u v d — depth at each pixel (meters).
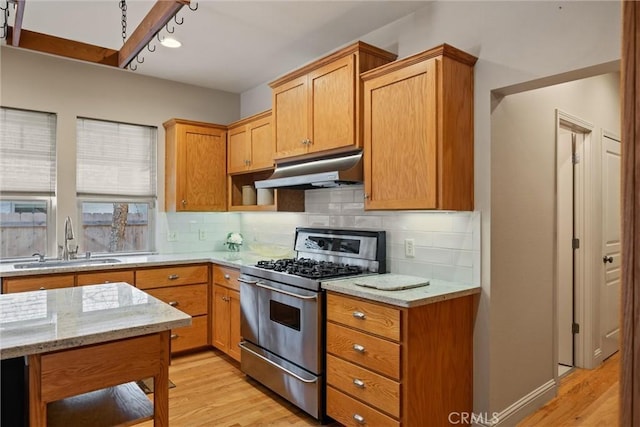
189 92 4.27
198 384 3.07
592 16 1.93
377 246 2.83
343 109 2.70
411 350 2.03
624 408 0.66
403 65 2.36
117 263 3.31
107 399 1.71
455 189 2.26
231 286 3.46
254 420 2.55
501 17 2.26
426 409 2.10
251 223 4.43
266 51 3.39
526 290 2.60
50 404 1.66
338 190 3.30
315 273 2.69
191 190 4.00
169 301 3.55
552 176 2.85
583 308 3.39
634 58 0.66
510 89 2.28
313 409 2.49
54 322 1.56
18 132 3.42
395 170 2.40
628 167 0.66
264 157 3.63
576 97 3.16
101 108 3.77
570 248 3.45
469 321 2.35
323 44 3.24
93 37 3.08
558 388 2.94
